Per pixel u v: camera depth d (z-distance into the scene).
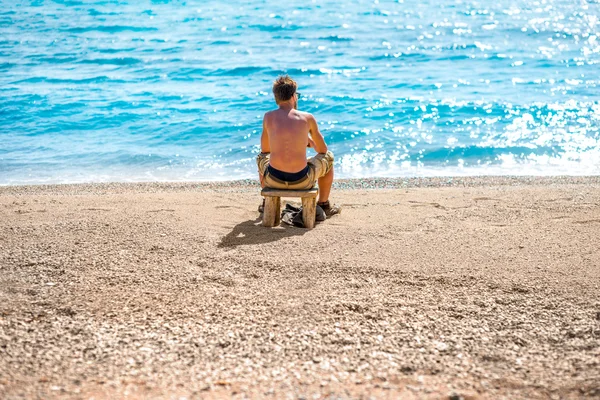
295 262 4.56
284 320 3.66
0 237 5.07
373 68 19.52
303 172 5.51
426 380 3.00
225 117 14.04
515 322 3.65
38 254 4.68
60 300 3.89
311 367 3.12
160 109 14.81
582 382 2.96
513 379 3.01
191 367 3.11
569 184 8.94
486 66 19.58
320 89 16.72
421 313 3.77
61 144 12.20
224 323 3.62
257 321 3.65
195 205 6.33
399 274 4.34
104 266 4.46
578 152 11.23
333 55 21.61
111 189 9.16
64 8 34.75
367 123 13.43
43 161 11.11
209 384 2.93
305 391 2.87
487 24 27.91
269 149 5.93
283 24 28.33
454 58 20.95
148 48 23.28
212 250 4.83
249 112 14.46
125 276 4.28
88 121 13.83
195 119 13.91
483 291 4.07
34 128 13.30
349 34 25.72
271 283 4.21
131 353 3.24
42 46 23.95
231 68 19.64
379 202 6.69
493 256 4.68
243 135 12.69
